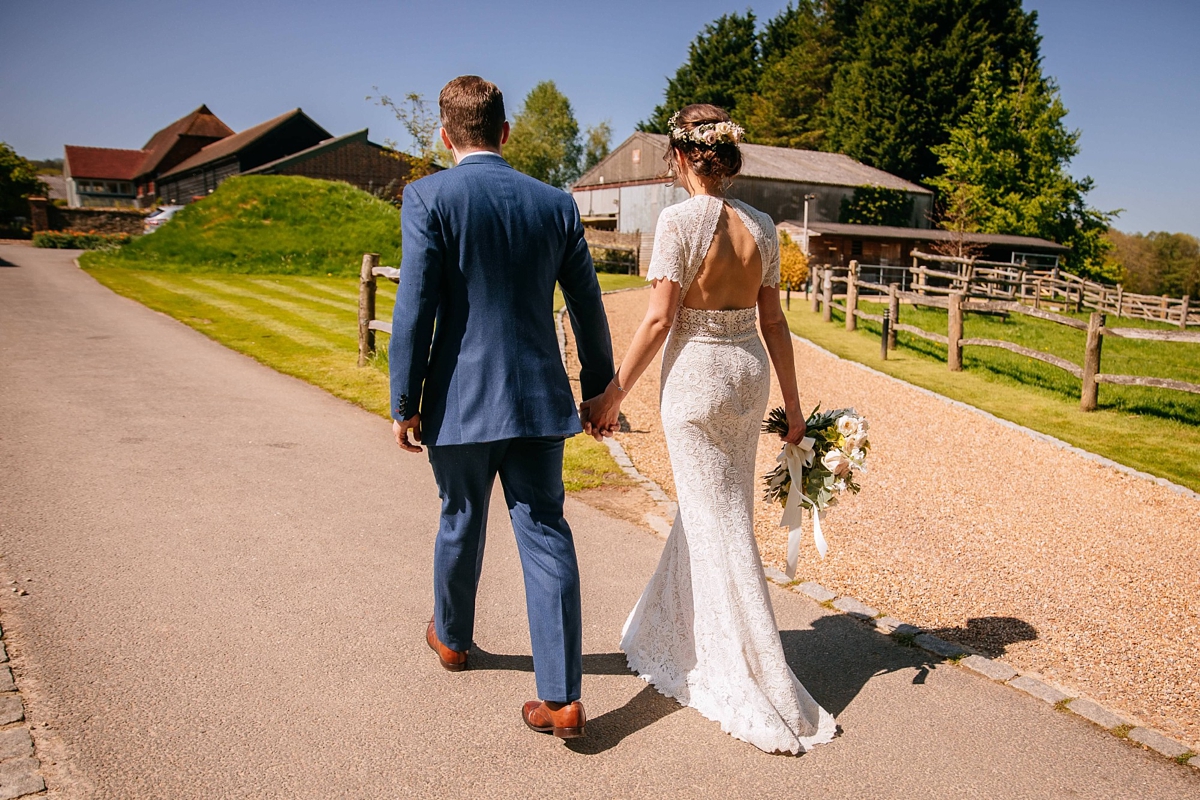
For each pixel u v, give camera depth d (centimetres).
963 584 407
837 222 3822
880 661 317
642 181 3944
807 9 5766
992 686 300
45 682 257
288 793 216
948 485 609
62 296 1234
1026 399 968
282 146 3847
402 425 243
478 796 222
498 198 239
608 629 331
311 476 492
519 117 7419
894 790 236
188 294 1392
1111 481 637
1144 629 362
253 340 968
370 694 267
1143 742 266
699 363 262
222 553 369
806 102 5609
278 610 319
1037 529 512
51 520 389
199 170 4159
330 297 1482
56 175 7675
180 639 292
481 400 238
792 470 290
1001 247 3825
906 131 4475
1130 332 875
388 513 439
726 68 5966
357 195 2342
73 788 210
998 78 4362
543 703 249
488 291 238
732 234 258
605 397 267
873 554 446
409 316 230
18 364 737
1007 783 241
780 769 244
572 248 254
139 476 465
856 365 1173
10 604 305
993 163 4125
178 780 217
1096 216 4369
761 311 280
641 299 1903
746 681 261
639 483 536
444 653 285
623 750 249
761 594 269
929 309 1953
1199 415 898
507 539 418
